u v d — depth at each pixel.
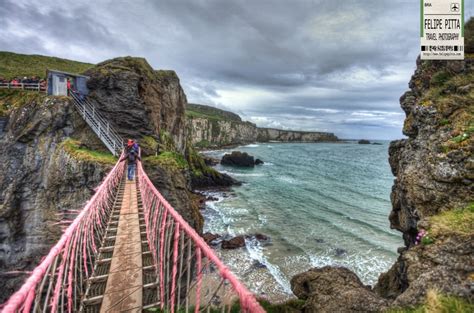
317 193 49.78
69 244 4.49
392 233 29.62
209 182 52.97
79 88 24.98
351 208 39.97
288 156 126.12
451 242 6.49
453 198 8.08
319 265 22.33
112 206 9.98
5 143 19.67
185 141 52.69
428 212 8.74
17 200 18.16
